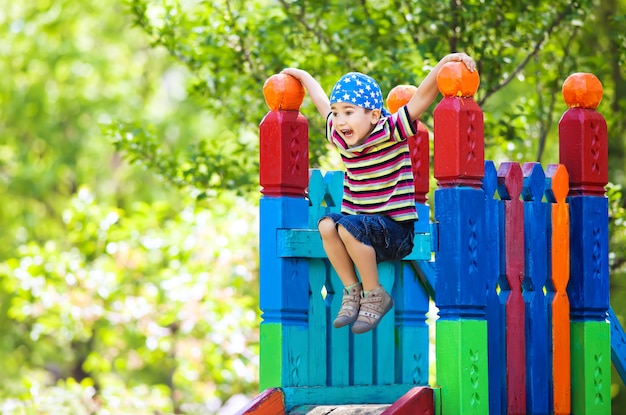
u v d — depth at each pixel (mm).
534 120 12828
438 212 6715
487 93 12242
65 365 26062
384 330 7605
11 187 24500
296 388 6988
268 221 7082
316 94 7094
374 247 6680
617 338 7867
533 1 11781
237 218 16078
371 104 6672
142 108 24781
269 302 7059
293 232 7016
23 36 23828
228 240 15883
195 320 15656
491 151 13492
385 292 6746
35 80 24156
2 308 24281
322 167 12922
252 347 15930
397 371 7672
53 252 16547
